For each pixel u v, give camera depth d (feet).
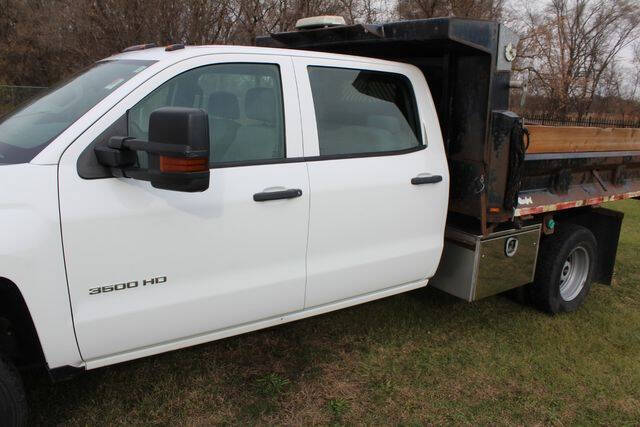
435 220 13.12
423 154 12.83
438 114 13.83
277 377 12.12
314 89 11.19
